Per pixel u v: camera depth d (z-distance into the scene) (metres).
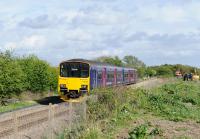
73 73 33.56
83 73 33.44
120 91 26.33
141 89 33.41
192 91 42.09
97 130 16.39
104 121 19.83
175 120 22.47
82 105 19.14
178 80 71.88
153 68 114.94
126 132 17.98
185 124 21.12
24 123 13.31
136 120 21.89
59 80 33.84
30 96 38.22
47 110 15.39
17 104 31.97
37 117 14.50
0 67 32.41
